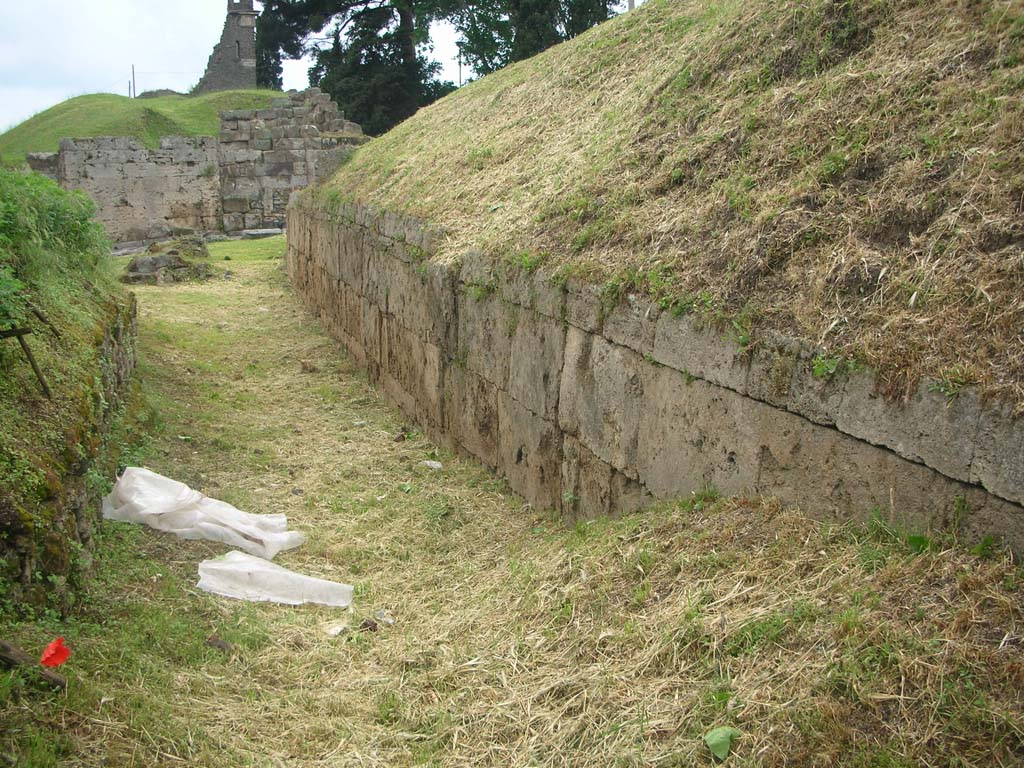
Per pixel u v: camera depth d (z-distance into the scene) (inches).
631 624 151.5
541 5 1141.1
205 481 282.8
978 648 111.7
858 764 106.0
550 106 395.5
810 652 124.2
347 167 656.4
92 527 203.0
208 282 726.5
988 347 132.6
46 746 124.8
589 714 137.0
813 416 153.6
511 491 273.3
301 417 374.6
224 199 1022.4
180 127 1382.9
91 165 1018.7
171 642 173.3
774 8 265.9
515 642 167.6
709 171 225.5
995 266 142.2
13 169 313.0
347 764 144.2
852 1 232.8
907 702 110.0
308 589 211.5
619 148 277.9
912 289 149.3
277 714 157.9
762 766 112.1
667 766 118.9
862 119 195.6
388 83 1371.8
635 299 201.8
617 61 389.4
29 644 144.8
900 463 138.5
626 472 208.2
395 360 388.5
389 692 165.0
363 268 447.8
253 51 1755.7
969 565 124.0
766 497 165.3
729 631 136.3
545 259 247.8
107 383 260.1
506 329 267.3
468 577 215.6
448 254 315.6
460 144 441.4
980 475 125.6
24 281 239.5
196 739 142.3
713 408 178.1
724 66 267.6
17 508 155.4
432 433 339.3
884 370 141.0
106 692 144.4
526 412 258.1
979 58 186.5
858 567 135.3
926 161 171.0
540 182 311.0
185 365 442.9
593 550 185.0
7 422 175.0
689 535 168.4
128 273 713.6
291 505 272.5
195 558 221.6
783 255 177.9
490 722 146.8
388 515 264.7
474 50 1248.8
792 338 159.2
